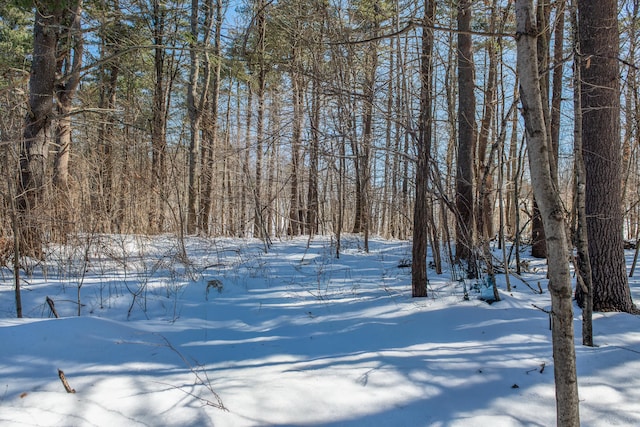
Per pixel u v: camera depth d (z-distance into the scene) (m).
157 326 4.61
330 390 3.08
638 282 6.64
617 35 5.06
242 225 14.29
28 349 3.44
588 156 5.13
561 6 4.66
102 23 9.58
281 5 8.91
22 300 5.20
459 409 2.86
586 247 3.96
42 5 7.56
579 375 3.32
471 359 3.61
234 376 3.29
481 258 6.49
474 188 7.90
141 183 9.32
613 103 5.04
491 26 6.59
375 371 3.37
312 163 12.71
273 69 10.47
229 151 13.00
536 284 6.65
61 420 2.61
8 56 10.61
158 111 13.91
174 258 7.36
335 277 7.49
